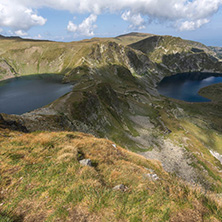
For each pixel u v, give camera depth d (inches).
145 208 264.8
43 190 298.4
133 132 3208.7
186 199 287.3
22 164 375.9
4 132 609.9
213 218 242.4
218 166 2482.8
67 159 406.3
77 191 294.8
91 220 239.6
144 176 429.1
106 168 431.2
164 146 2997.0
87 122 2508.6
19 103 5241.1
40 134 638.5
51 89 6988.2
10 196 280.8
